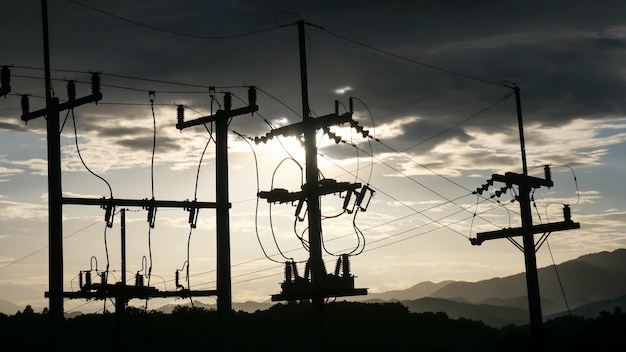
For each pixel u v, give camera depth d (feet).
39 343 264.93
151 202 124.47
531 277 160.76
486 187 164.25
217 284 130.31
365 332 331.57
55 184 118.01
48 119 118.93
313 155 127.75
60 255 117.29
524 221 163.12
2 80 113.91
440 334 350.43
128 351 266.77
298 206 127.75
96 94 118.11
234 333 308.40
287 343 295.48
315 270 124.67
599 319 299.79
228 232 130.82
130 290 125.18
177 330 289.12
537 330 159.84
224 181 131.44
